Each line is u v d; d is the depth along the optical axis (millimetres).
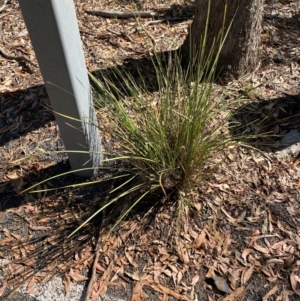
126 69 3000
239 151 2410
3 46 3289
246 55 2783
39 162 2430
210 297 1863
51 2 1554
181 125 2064
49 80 1849
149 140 2012
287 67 2994
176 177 2137
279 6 3631
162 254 2006
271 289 1878
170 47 3158
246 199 2197
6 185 2336
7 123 2707
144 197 2197
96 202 2209
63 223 2146
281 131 2543
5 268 1998
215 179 2273
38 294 1903
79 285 1921
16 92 2906
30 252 2049
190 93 2039
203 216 2133
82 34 3352
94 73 2969
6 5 3734
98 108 2539
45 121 2688
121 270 1959
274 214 2137
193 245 2027
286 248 2008
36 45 1720
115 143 2467
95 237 2084
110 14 3543
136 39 3287
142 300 1857
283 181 2279
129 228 2100
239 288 1883
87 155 2170
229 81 2846
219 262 1968
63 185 2299
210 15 2639
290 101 2715
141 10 3611
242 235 2061
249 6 2543
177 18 3508
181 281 1914
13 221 2172
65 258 2018
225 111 2617
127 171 2262
